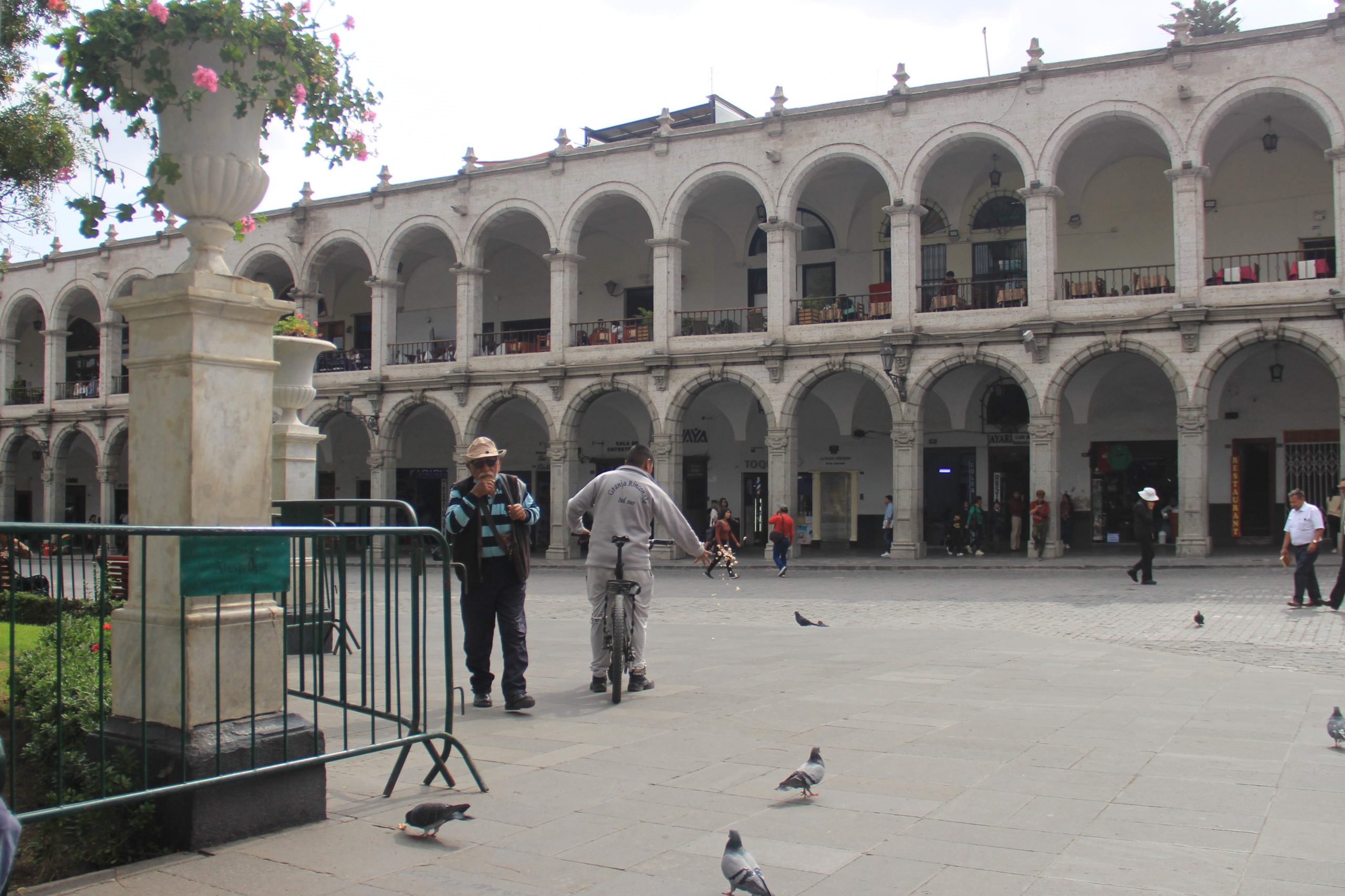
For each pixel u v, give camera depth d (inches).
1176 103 1083.9
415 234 1550.2
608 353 1374.3
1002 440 1366.9
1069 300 1134.4
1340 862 187.2
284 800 216.5
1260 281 1157.1
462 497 343.3
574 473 1398.9
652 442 1354.6
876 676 405.7
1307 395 1203.2
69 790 223.1
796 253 1358.3
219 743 204.7
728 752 277.1
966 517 1371.8
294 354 555.2
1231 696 357.1
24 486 2158.0
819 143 1252.5
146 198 231.1
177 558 219.6
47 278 1909.4
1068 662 444.8
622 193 1370.6
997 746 280.4
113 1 225.6
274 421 564.7
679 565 1275.8
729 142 1305.4
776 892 175.6
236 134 233.5
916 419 1198.3
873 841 202.1
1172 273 1253.7
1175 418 1282.0
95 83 230.5
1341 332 1015.0
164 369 226.8
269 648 229.0
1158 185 1263.5
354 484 1779.0
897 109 1206.3
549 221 1418.6
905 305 1202.0
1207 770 253.3
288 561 221.3
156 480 226.7
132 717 225.8
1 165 536.4
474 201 1471.5
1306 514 674.8
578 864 191.8
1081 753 272.1
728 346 1298.0
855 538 1464.1
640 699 359.3
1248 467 1235.9
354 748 235.3
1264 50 1048.8
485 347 1670.8
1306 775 248.4
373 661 251.1
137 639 225.8
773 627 626.5
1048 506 1133.1
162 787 196.4
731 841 169.9
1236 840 200.1
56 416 1877.5
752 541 1524.4
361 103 263.6
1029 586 900.0
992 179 1294.3
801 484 1502.2
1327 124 1025.5
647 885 181.0
